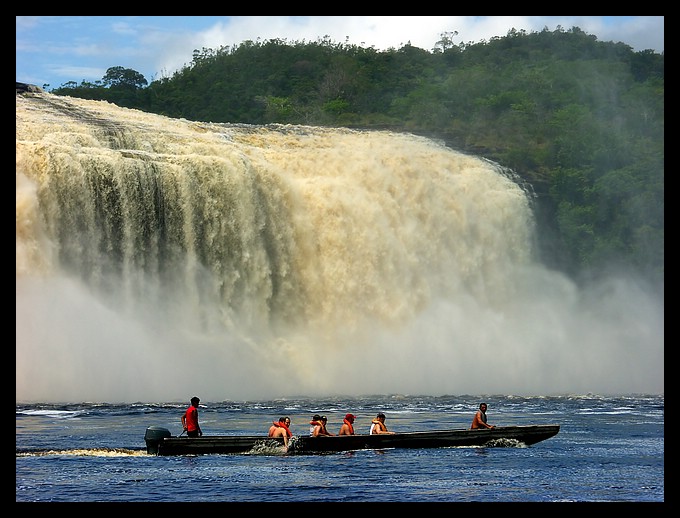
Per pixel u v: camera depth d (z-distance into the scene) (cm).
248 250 7850
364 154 9006
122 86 15412
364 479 3828
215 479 3794
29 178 6956
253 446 4312
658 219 11588
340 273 8394
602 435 5109
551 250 10531
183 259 7556
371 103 15288
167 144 7894
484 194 9488
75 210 7088
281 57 16312
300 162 8644
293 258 8212
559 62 15425
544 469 4066
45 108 8169
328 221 8394
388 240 8662
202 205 7681
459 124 13688
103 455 4253
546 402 7238
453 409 6519
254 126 9656
